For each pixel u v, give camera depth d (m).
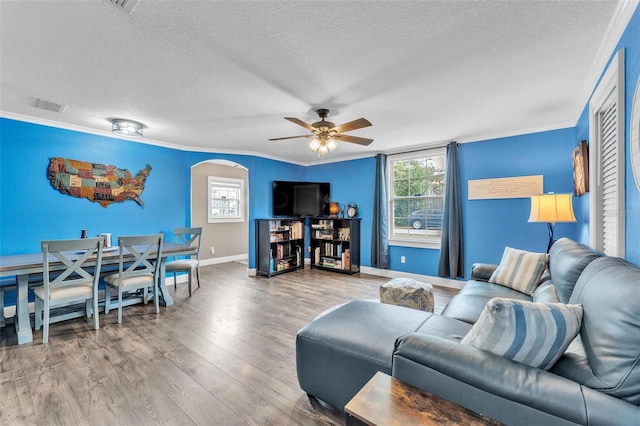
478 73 2.22
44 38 1.77
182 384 1.91
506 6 1.50
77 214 3.65
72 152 3.60
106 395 1.79
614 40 1.73
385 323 1.69
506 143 3.88
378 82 2.37
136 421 1.58
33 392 1.82
